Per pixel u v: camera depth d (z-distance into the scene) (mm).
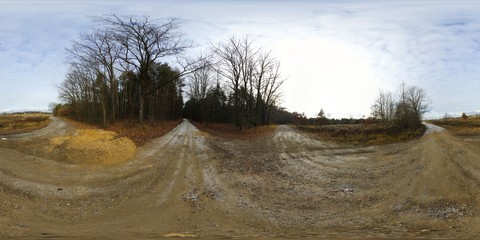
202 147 26281
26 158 16875
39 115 86750
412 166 17375
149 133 34062
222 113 77875
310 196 12734
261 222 9445
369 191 13109
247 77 48281
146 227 8625
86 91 55812
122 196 12023
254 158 22000
